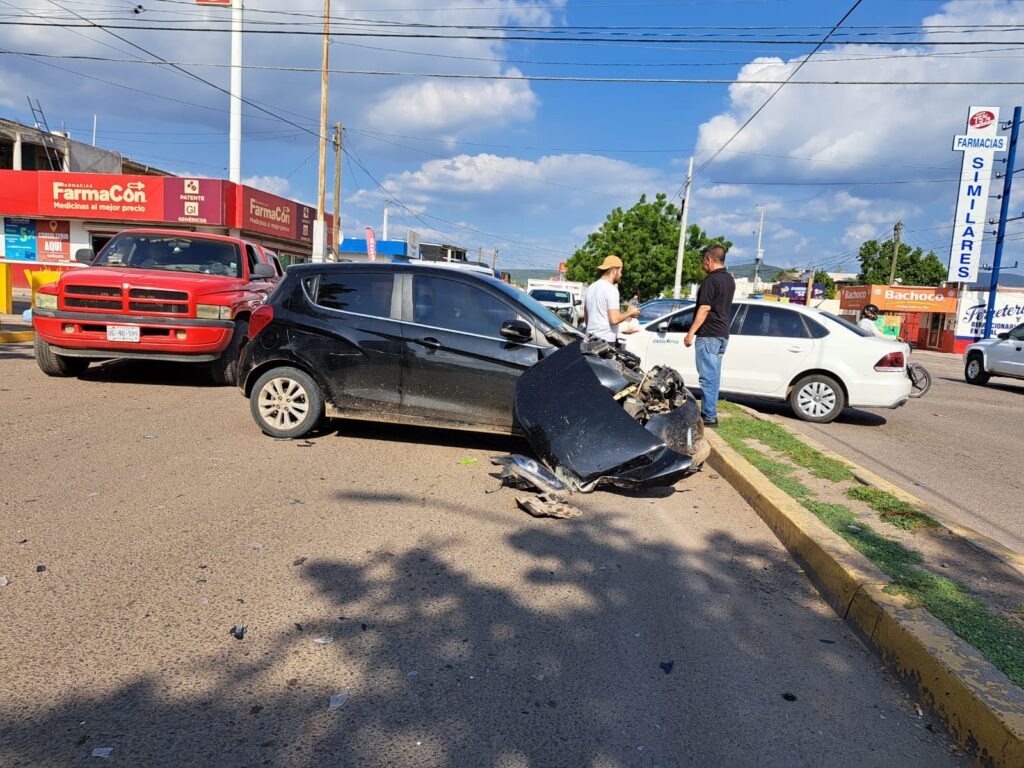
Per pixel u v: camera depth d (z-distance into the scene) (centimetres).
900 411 1179
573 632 328
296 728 248
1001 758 240
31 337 1317
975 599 345
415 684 279
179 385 916
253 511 456
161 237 984
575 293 2747
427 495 514
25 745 231
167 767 226
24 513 427
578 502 522
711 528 487
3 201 2827
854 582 358
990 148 3791
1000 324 3909
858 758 252
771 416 1002
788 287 4925
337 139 3050
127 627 306
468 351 612
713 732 261
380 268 648
